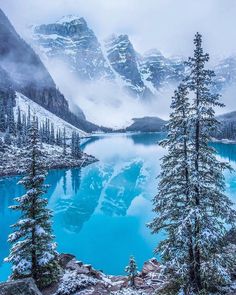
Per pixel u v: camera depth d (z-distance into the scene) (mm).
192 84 16859
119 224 52562
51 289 20703
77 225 52250
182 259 17031
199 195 16906
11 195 72625
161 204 17703
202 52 16828
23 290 9797
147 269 25703
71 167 109688
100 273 25750
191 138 17125
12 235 20047
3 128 133000
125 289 20922
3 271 35031
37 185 20828
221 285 17094
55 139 152750
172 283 17938
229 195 64000
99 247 42750
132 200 68875
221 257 16438
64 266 25000
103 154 151750
